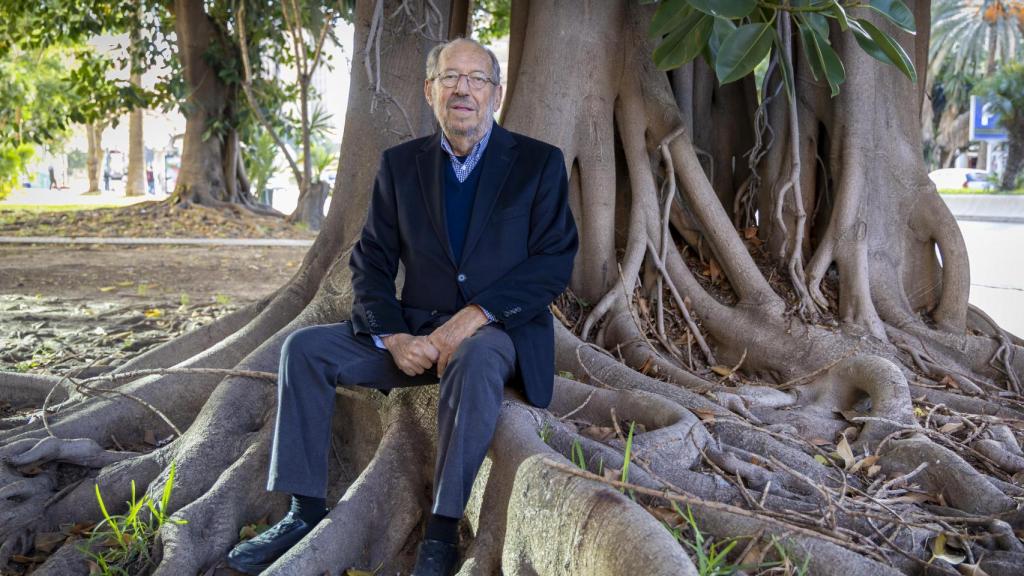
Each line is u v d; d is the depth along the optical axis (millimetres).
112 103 18641
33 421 4414
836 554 2855
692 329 5438
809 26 4398
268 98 19391
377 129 5270
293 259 13977
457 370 3178
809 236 6168
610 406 3986
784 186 5754
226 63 18859
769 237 6145
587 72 5660
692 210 5719
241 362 4281
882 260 5840
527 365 3461
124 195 38438
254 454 3777
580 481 2838
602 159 5672
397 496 3500
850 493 3568
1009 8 44469
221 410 4031
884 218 5934
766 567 2885
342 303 4641
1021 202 33531
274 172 23812
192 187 19391
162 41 19281
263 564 3268
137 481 3836
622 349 5211
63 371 5945
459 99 3430
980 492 3449
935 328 5789
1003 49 44656
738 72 4238
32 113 23406
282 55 19078
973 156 50469
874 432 3998
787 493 3449
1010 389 5379
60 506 3740
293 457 3250
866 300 5512
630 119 5773
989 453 3971
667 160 5660
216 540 3486
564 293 5621
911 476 3633
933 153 49719
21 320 7980
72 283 10875
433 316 3555
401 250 3680
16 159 23375
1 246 15109
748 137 6543
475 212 3516
